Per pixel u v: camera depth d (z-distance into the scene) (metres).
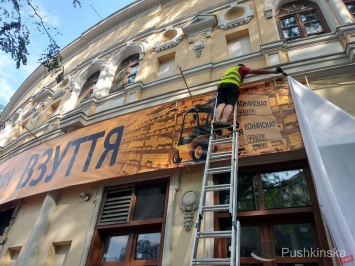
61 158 6.65
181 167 4.83
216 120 4.36
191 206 4.36
